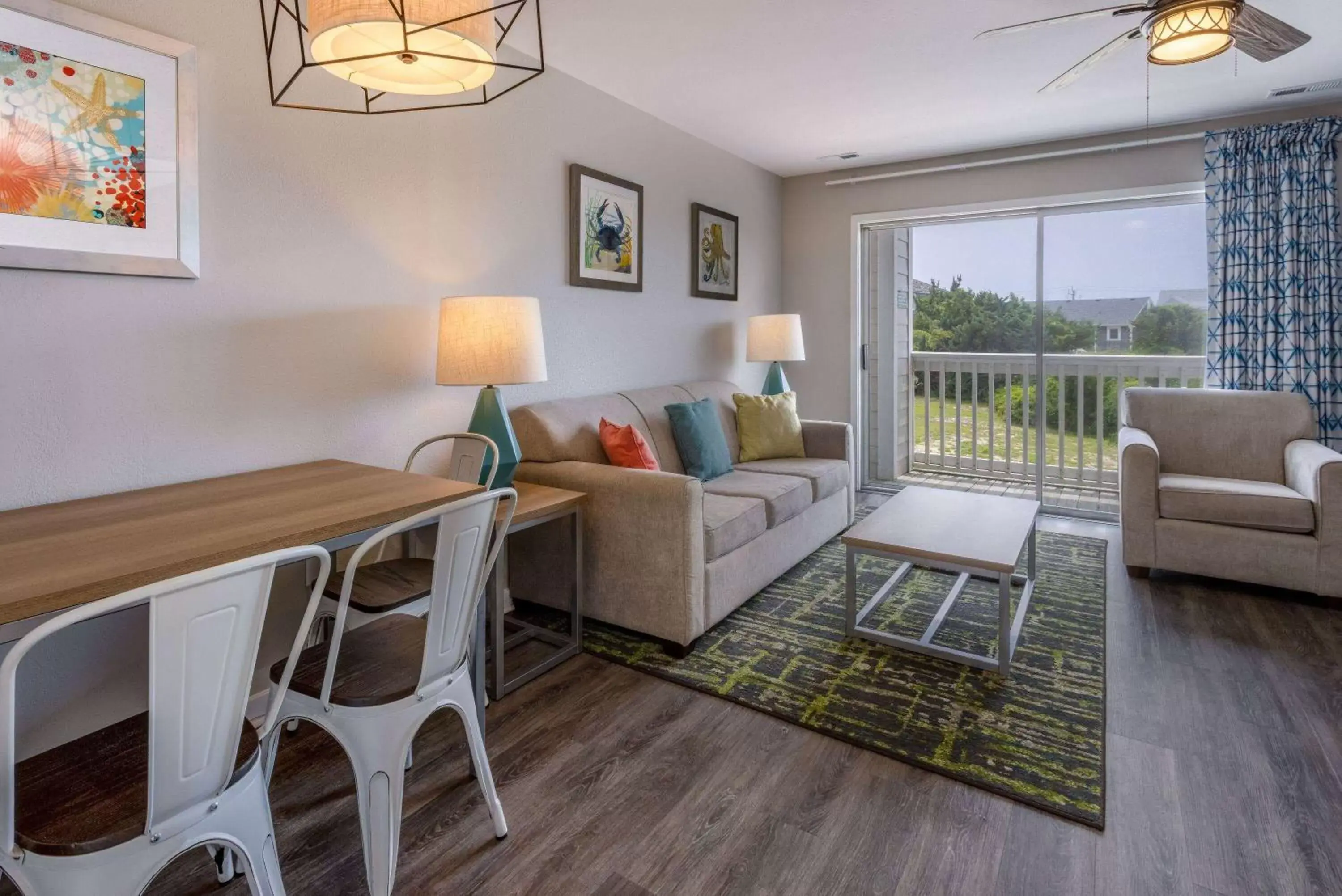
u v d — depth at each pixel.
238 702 1.04
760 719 2.09
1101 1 2.51
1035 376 4.70
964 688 2.24
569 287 3.27
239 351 2.04
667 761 1.88
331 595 1.92
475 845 1.56
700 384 4.06
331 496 1.70
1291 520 2.84
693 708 2.15
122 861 0.99
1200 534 3.01
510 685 2.25
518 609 2.95
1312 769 1.79
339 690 1.38
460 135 2.69
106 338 1.77
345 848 1.56
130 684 1.82
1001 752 1.89
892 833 1.59
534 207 3.04
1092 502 4.59
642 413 3.40
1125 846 1.53
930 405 5.13
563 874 1.47
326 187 2.25
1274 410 3.40
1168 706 2.11
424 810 1.68
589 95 3.31
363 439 2.41
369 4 1.13
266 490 1.77
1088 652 2.48
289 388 2.18
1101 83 3.31
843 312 5.04
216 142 1.96
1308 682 2.23
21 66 1.58
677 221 3.99
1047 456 4.73
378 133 2.40
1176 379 4.19
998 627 2.60
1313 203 3.58
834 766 1.85
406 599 1.85
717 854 1.53
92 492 1.75
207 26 1.92
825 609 2.93
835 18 2.64
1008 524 2.66
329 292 2.27
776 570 3.14
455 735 2.00
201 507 1.59
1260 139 3.65
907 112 3.70
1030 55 2.99
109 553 1.24
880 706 2.14
